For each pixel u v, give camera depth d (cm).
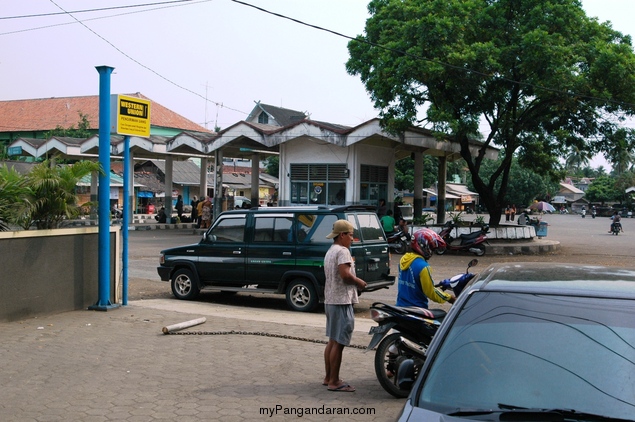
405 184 6003
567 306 352
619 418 293
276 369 695
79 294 1005
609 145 2372
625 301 349
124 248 1066
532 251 2277
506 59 2105
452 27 2077
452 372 331
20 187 929
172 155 3647
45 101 5994
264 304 1190
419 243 643
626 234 3781
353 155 2636
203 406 569
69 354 741
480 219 2459
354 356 768
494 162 8056
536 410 301
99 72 985
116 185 4716
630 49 2108
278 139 2678
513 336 341
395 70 2162
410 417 306
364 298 1262
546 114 2334
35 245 926
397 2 2330
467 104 2288
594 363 320
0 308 877
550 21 2131
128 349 771
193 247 1183
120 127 1010
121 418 536
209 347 790
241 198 5003
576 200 10694
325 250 1065
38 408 559
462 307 369
